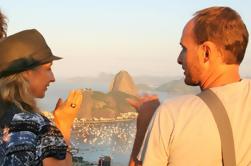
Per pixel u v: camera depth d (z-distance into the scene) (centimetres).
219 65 212
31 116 227
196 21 214
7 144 220
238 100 205
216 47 209
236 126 200
